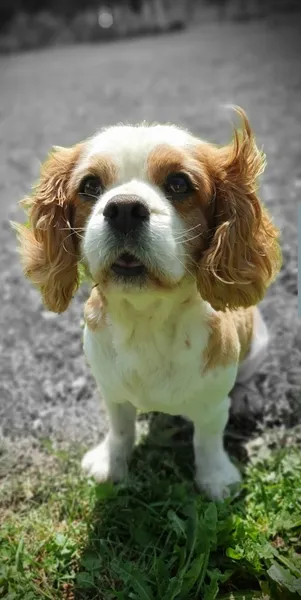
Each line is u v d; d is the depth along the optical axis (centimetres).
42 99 248
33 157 172
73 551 65
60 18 445
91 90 254
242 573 62
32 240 66
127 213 55
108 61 322
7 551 65
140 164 58
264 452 74
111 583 62
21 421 79
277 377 81
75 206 62
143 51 342
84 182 60
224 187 61
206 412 67
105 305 64
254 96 207
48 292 65
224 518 65
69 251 63
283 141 157
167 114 197
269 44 299
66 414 79
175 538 65
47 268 64
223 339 64
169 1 439
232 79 238
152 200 56
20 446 76
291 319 88
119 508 68
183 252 59
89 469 73
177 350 63
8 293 101
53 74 300
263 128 170
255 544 63
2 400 81
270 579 60
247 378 78
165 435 76
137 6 448
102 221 56
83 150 62
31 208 64
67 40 420
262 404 78
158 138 58
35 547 65
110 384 66
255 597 59
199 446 71
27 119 217
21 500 71
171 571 63
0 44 400
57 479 72
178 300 61
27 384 83
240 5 414
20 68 327
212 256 60
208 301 62
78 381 84
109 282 58
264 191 123
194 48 324
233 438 77
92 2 452
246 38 326
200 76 251
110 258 56
